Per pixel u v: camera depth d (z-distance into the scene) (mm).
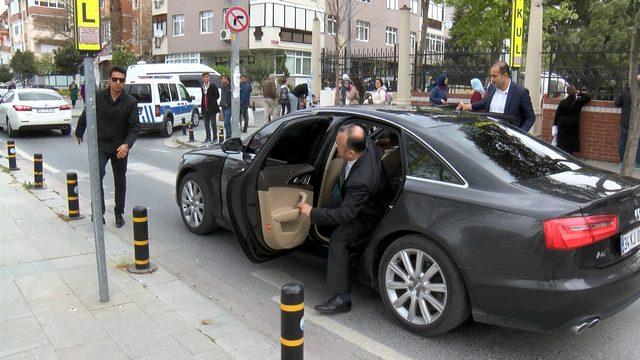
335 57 19312
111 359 3439
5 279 4758
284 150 5059
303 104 17641
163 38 42469
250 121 19141
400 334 4047
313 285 5020
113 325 3906
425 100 15164
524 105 6273
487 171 3766
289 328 2766
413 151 4133
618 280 3436
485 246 3500
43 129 16484
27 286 4605
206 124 14922
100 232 4223
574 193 3570
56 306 4211
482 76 14625
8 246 5680
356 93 14805
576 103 11133
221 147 5926
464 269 3588
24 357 3441
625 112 10305
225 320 4082
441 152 3973
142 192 8797
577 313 3297
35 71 56156
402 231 4023
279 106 18797
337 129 4754
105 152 6422
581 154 11570
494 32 18328
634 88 7223
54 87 50719
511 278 3414
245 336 3826
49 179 9836
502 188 3643
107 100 6273
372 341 3941
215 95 14578
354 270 4461
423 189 3896
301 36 37531
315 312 4422
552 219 3312
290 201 4660
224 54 39281
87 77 3986
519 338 3986
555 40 27531
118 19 37281
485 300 3537
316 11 38250
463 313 3707
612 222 3492
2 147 14086
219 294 4789
